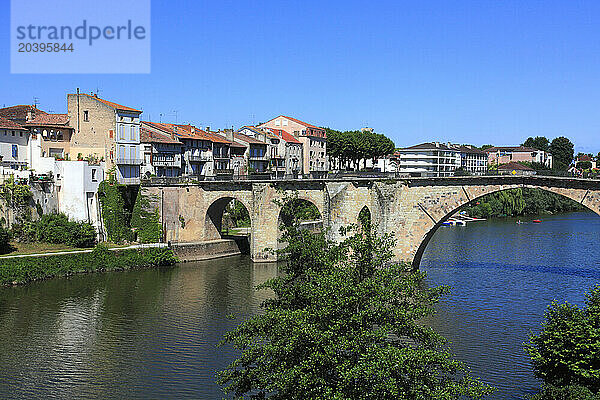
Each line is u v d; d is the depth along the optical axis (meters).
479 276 76.62
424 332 30.16
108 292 68.69
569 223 143.38
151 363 46.84
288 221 105.38
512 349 49.19
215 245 94.94
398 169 195.12
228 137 132.25
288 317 29.50
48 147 96.25
